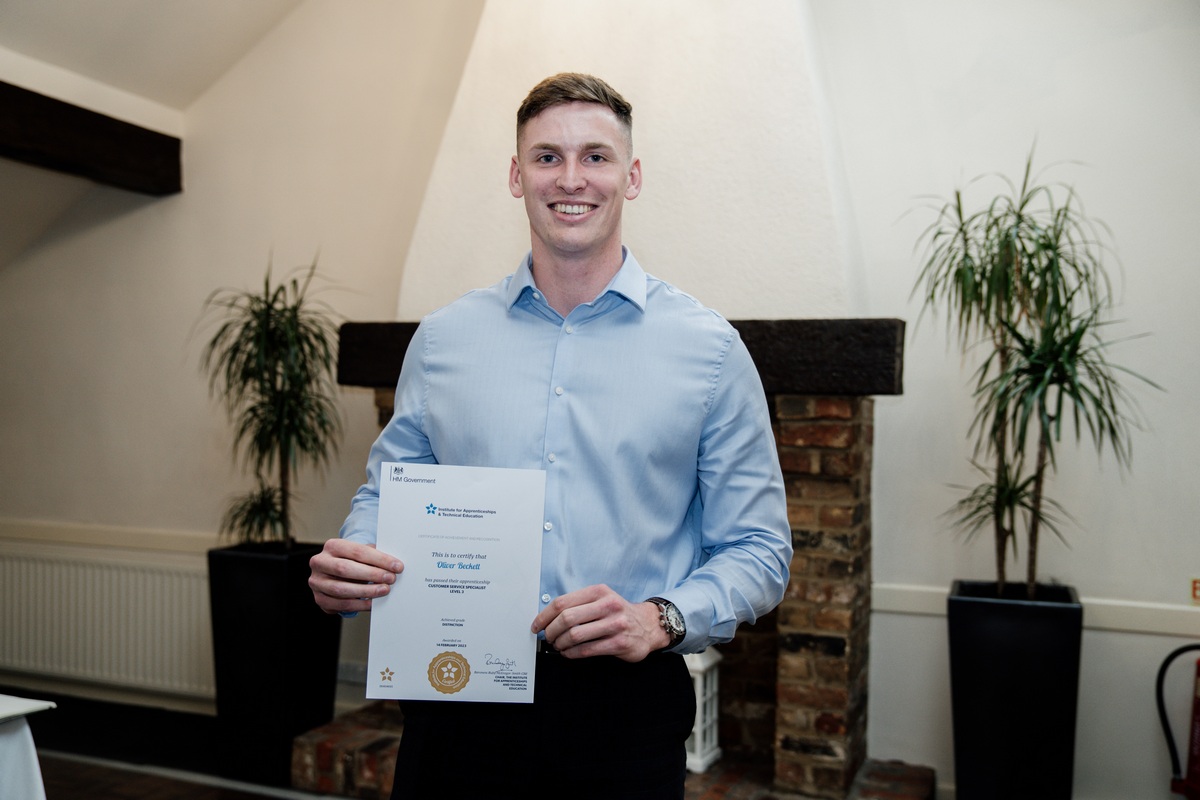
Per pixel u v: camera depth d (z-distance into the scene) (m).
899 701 3.25
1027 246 2.99
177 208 4.37
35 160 3.82
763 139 2.93
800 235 2.88
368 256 4.02
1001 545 2.73
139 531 4.41
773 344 2.82
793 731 2.91
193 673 4.25
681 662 1.39
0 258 4.66
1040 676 2.62
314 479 4.05
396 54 3.99
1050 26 3.07
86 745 3.85
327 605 1.31
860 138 3.29
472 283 3.25
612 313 1.40
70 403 4.59
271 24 4.16
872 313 3.28
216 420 4.27
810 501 2.90
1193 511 2.94
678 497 1.38
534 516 1.26
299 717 3.42
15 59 3.68
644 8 3.08
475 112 3.28
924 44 3.21
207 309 4.31
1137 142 2.99
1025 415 2.50
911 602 3.21
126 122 4.09
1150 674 2.98
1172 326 2.96
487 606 1.25
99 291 4.52
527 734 1.30
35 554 4.59
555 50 3.18
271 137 4.20
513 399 1.38
